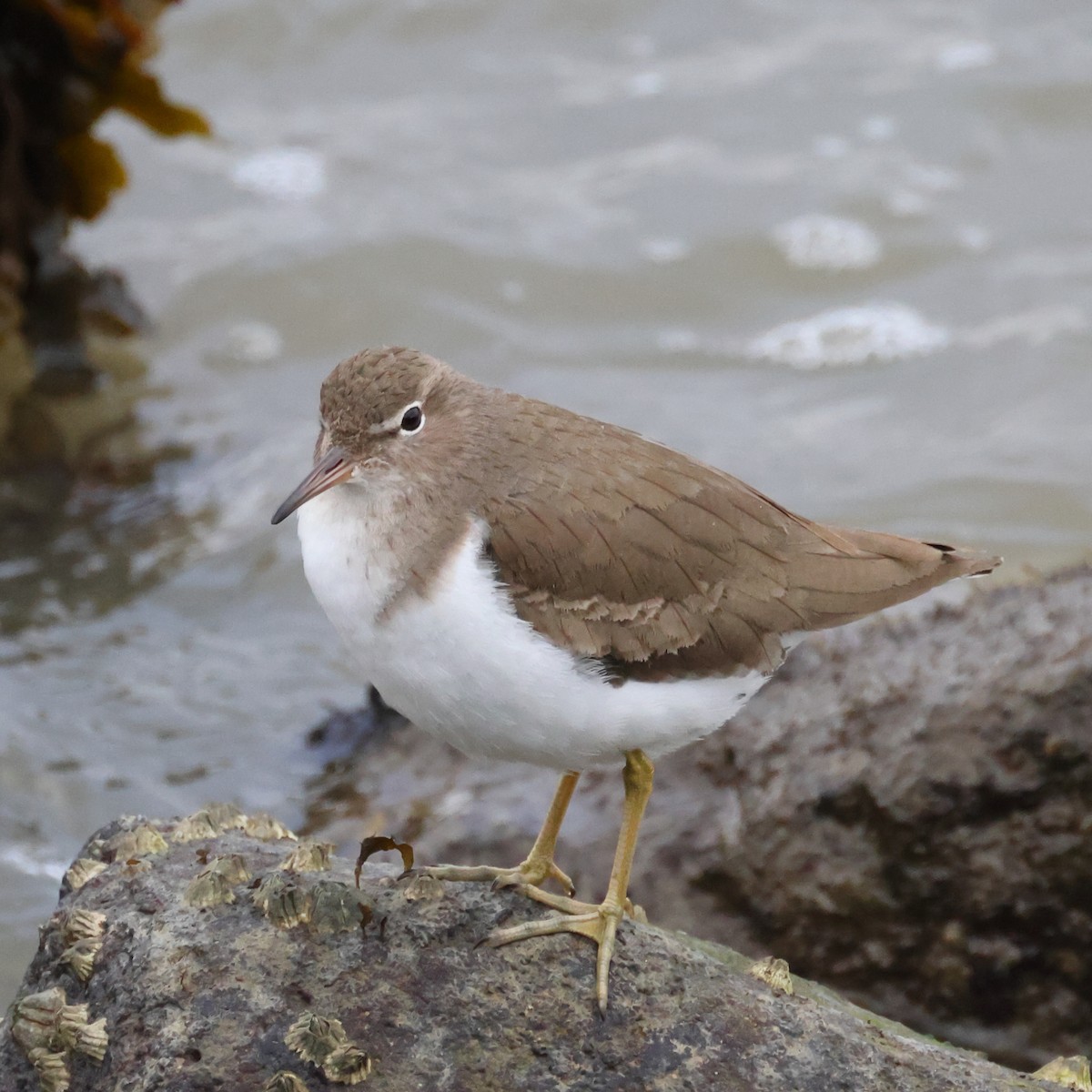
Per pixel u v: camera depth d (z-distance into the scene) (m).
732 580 8.27
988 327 18.62
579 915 7.84
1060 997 10.17
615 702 7.96
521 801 11.66
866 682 11.01
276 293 19.52
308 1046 7.01
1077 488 16.06
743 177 20.89
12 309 17.48
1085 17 23.38
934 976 10.35
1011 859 10.14
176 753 13.15
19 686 13.78
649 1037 7.34
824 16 23.58
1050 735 10.09
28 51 17.52
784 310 19.20
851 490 16.23
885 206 20.25
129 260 19.95
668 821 11.08
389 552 8.05
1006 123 21.55
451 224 20.44
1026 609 11.02
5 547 15.73
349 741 13.24
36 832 12.23
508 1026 7.32
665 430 17.23
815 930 10.53
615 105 22.50
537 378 18.23
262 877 7.80
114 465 16.95
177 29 23.36
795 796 10.66
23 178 17.80
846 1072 7.28
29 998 7.33
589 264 19.80
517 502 8.07
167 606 15.08
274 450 17.20
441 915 7.79
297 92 23.09
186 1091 6.89
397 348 8.74
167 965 7.35
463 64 23.42
